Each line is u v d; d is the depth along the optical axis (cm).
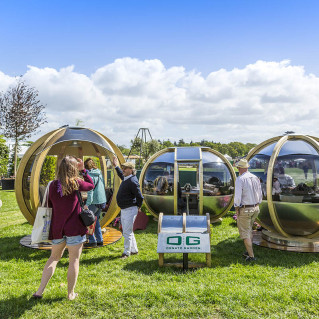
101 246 585
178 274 438
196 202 853
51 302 344
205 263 480
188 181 1186
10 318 315
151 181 783
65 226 340
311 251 534
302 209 543
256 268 463
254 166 620
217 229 720
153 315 320
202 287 381
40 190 632
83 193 549
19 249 572
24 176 611
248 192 497
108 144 638
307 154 562
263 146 660
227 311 324
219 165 775
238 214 506
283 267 466
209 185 755
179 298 353
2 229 737
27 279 420
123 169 528
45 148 573
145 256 525
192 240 468
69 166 347
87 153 889
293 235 591
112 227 766
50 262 359
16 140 1798
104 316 319
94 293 362
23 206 614
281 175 561
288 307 332
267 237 608
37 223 348
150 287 383
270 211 559
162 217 517
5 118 1784
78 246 348
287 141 594
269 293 361
